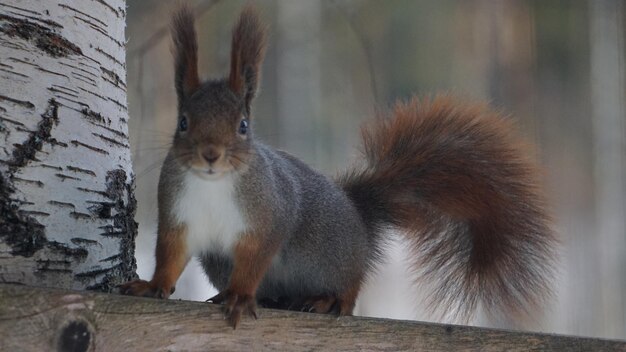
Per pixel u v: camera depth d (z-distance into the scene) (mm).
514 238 10367
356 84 30812
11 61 7625
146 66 23391
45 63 7828
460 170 10633
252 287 8500
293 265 9469
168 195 8445
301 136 30844
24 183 7527
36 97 7719
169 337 6730
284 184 9008
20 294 6219
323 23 30672
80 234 7898
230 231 8492
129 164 8852
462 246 10609
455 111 11078
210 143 8000
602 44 29562
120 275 8438
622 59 29406
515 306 10234
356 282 9766
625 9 29562
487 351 7633
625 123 29047
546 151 27156
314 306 9094
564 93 29688
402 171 10766
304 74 31016
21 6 7777
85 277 7898
